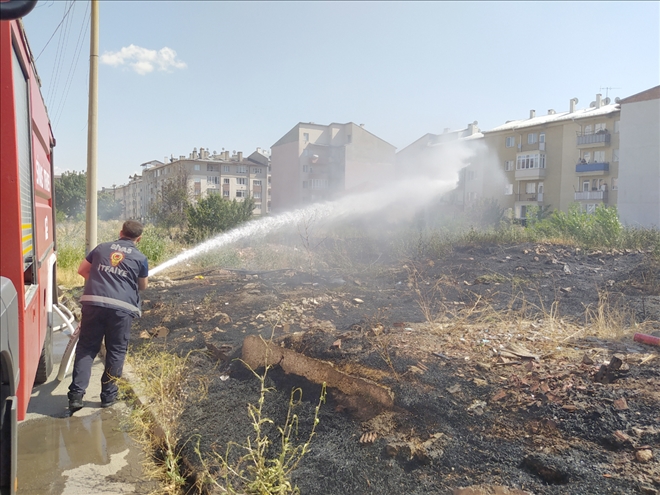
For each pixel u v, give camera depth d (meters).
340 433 3.64
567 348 4.52
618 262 9.52
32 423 4.48
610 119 40.88
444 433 3.33
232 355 5.43
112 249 4.88
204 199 21.47
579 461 2.87
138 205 102.19
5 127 2.74
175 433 4.01
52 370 5.93
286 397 4.34
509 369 4.03
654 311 5.99
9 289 2.47
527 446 3.09
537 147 45.34
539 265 9.55
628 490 2.59
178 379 4.96
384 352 4.42
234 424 4.04
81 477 3.58
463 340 4.81
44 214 4.65
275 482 3.12
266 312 7.07
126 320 4.82
